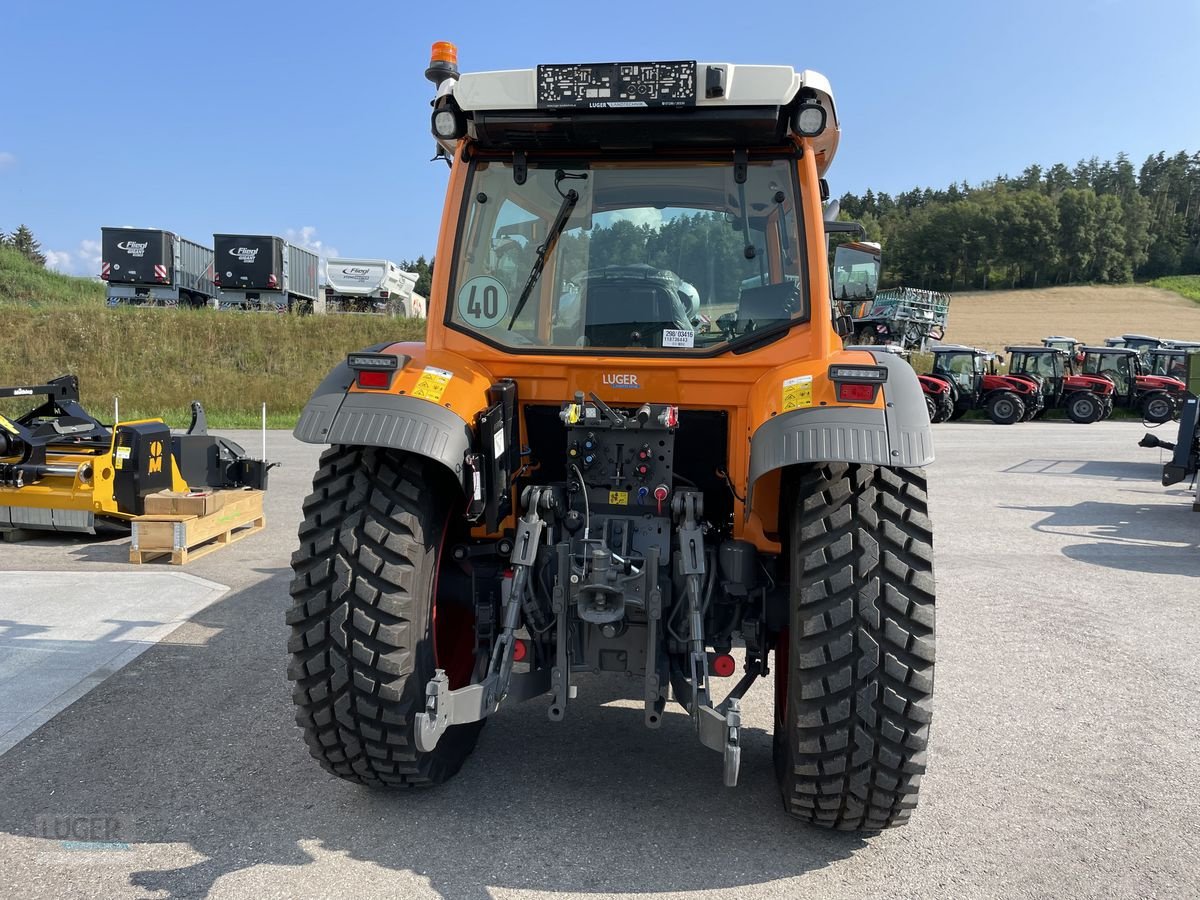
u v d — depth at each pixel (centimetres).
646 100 277
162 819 293
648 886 260
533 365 302
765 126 285
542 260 308
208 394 2247
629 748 358
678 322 299
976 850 284
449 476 304
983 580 667
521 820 296
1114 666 473
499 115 290
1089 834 296
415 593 276
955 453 1636
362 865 267
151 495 694
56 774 325
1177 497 1132
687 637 283
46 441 746
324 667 270
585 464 298
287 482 1098
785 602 298
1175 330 6500
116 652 461
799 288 294
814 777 262
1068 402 2531
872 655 248
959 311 7656
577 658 290
